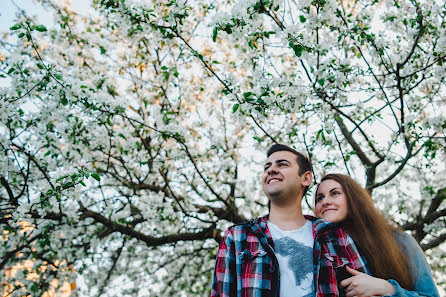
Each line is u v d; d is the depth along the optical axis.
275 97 3.44
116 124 5.70
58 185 3.30
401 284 2.20
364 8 4.43
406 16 4.29
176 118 5.77
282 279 2.02
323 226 2.22
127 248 6.62
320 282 2.00
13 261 5.91
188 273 7.60
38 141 4.75
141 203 5.77
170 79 5.84
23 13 5.24
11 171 4.50
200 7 5.86
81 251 6.02
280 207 2.41
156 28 3.69
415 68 4.28
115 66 6.18
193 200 6.39
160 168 5.54
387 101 4.34
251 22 3.20
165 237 5.88
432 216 5.76
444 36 3.81
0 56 5.09
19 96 3.88
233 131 6.83
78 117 4.61
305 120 4.80
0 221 4.29
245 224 2.30
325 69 3.61
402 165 4.83
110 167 5.87
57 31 5.57
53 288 6.23
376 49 3.97
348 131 5.85
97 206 6.34
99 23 6.04
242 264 2.10
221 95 6.43
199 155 5.92
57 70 3.96
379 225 2.49
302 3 3.30
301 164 2.54
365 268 2.15
